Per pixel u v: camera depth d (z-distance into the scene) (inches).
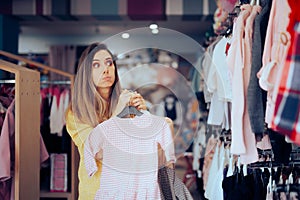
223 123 97.7
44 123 151.1
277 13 64.4
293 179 80.6
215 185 105.4
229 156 99.6
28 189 102.2
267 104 64.7
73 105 77.0
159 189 74.9
